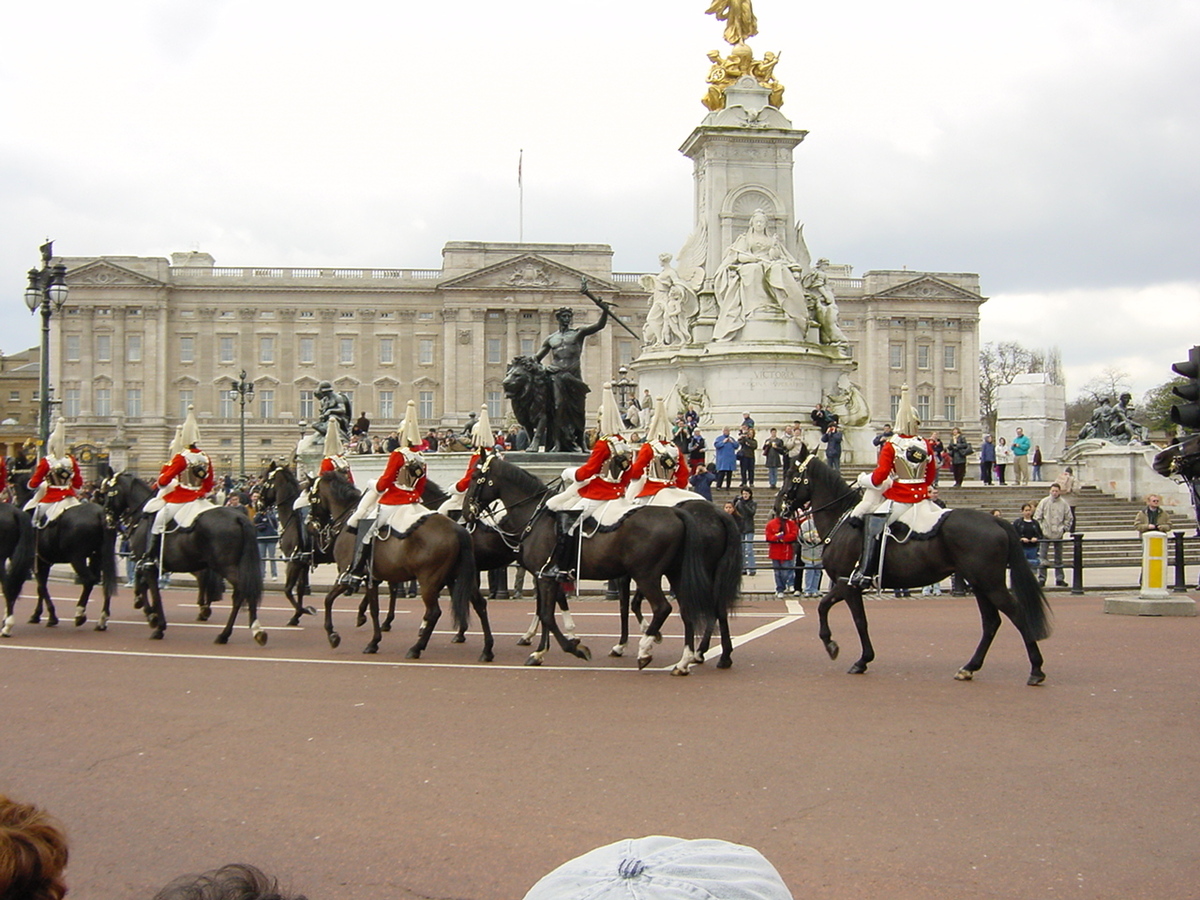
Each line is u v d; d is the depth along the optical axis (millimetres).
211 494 19453
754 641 18891
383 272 130750
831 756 10859
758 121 51156
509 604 25266
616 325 129000
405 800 9531
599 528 15898
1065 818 9023
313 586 28891
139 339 126562
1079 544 26750
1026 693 13961
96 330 126312
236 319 128750
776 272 48000
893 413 131375
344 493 19453
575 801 9484
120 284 125688
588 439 30641
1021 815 9094
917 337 131875
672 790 9773
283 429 128375
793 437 40531
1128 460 42906
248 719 12539
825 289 51094
